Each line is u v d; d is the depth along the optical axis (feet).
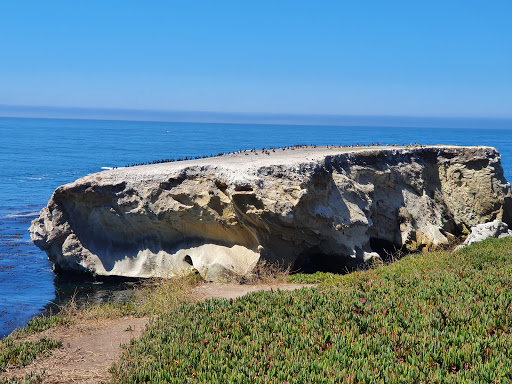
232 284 99.35
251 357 44.34
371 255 117.70
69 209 121.80
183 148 576.61
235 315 56.34
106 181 116.37
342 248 116.98
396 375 38.88
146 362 44.57
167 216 112.88
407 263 81.87
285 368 41.37
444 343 43.75
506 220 154.30
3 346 54.24
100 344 55.36
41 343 54.60
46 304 99.91
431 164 161.58
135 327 62.28
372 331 49.01
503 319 48.52
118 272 117.70
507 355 41.42
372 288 63.05
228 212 108.27
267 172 107.76
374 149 152.15
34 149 542.57
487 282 60.75
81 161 408.67
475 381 36.81
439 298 56.24
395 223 142.61
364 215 124.16
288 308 57.47
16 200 231.50
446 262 77.10
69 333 59.98
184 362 43.98
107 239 121.19
